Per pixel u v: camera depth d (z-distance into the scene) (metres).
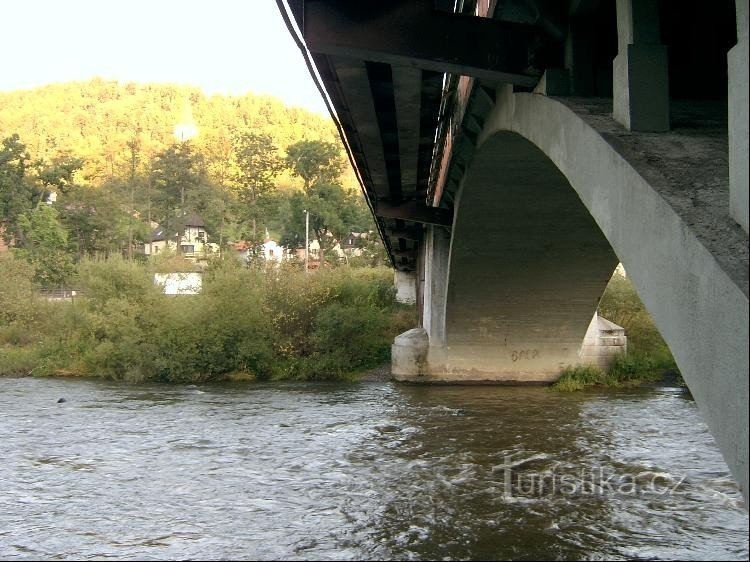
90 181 108.81
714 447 16.91
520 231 19.94
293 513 12.14
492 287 24.53
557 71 7.80
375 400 24.50
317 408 22.89
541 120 8.09
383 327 35.00
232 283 32.28
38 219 65.12
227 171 109.31
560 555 10.10
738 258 3.77
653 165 5.06
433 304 28.72
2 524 11.67
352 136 14.52
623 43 6.12
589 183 6.14
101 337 33.91
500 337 27.58
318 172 85.75
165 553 10.38
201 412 22.25
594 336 28.55
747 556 10.02
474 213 18.44
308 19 7.73
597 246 21.17
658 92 5.89
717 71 7.25
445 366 28.78
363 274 54.66
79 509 12.45
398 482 13.98
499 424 19.95
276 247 89.00
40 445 17.50
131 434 18.81
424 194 20.83
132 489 13.66
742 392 3.47
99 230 75.25
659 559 9.94
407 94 10.59
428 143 15.12
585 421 20.38
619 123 6.17
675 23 7.19
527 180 15.57
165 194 93.69
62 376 32.53
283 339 32.88
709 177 4.79
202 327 31.59
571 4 7.61
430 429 19.28
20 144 72.19
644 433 18.62
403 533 11.09
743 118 3.57
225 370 31.48
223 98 188.50
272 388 28.00
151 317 32.59
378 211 21.23
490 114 11.99
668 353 31.53
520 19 8.79
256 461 15.81
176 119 168.50
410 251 38.72
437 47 7.91
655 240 4.60
